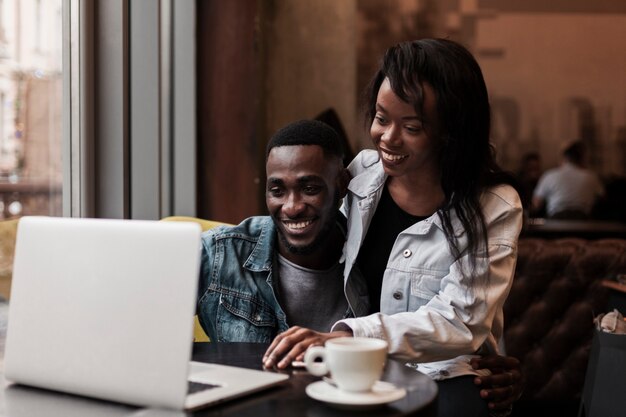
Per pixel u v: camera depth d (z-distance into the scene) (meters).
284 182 1.81
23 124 2.55
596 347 2.52
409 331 1.66
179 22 3.82
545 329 3.40
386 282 1.93
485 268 1.80
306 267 1.94
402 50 1.85
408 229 1.92
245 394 1.24
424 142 1.83
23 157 2.56
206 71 3.98
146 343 1.20
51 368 1.30
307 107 6.36
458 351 1.74
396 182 1.98
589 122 6.92
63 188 2.80
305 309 1.93
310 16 6.35
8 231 2.39
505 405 1.83
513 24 6.89
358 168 2.04
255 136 4.01
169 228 1.21
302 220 1.81
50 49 2.69
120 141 2.92
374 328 1.63
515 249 1.86
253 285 1.94
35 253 1.34
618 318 2.56
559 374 3.39
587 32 6.93
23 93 2.55
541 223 6.70
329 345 1.21
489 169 1.92
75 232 1.30
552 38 6.92
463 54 1.87
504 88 6.93
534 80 6.93
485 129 1.89
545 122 6.94
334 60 6.36
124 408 1.22
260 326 1.92
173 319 1.18
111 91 2.90
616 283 3.20
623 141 6.92
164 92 3.78
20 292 1.36
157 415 1.15
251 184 4.00
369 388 1.21
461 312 1.77
